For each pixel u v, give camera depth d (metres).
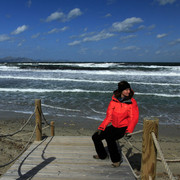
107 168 3.48
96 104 11.54
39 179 3.09
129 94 3.15
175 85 18.80
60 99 12.82
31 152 4.18
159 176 4.18
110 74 27.52
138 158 5.15
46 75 26.31
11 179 3.09
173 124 8.33
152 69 32.56
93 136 3.62
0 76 24.34
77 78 23.47
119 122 3.26
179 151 5.66
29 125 8.00
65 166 3.54
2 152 5.18
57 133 7.14
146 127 2.15
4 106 11.15
